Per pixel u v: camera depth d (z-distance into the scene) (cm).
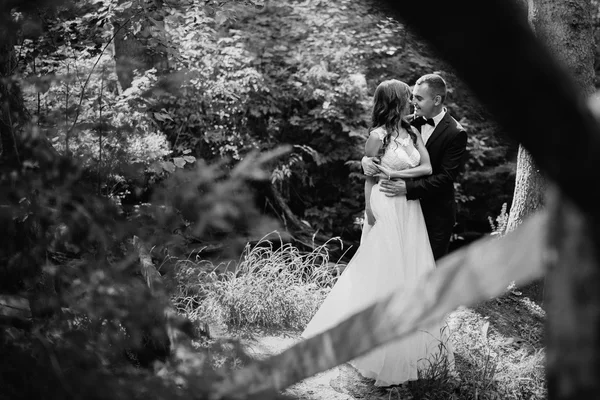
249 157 137
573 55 500
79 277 145
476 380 405
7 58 204
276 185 876
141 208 151
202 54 725
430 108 421
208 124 736
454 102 971
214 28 857
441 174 415
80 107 197
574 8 498
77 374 121
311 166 930
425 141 423
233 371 123
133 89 299
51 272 150
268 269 526
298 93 912
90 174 174
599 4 988
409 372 398
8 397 121
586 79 502
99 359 133
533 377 413
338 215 918
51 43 232
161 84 203
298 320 496
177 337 137
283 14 976
